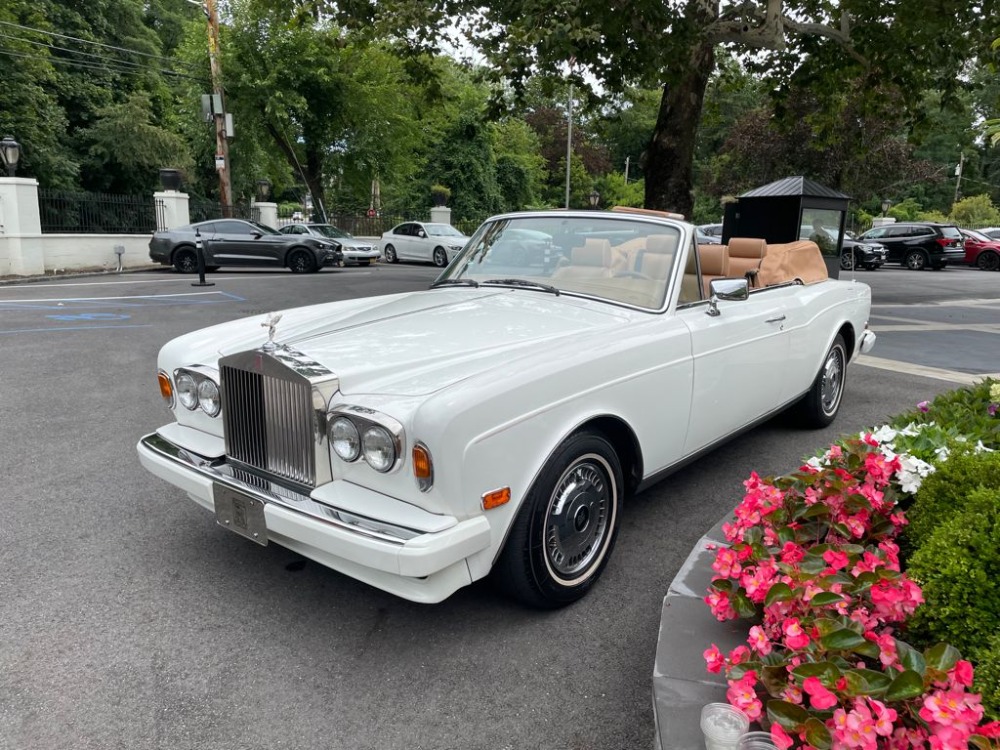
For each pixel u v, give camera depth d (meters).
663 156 12.55
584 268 4.04
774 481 2.79
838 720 1.66
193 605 3.11
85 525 3.87
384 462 2.55
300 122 26.98
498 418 2.62
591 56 10.48
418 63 13.12
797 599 2.09
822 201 10.61
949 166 60.88
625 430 3.30
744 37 11.19
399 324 3.43
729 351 3.99
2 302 12.01
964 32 12.28
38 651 2.77
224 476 2.98
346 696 2.55
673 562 3.54
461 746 2.32
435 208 34.22
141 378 7.03
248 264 19.05
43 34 23.31
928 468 2.72
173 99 32.50
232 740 2.33
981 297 16.69
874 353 9.20
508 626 2.98
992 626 1.90
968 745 1.67
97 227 20.12
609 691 2.58
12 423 5.59
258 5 12.59
